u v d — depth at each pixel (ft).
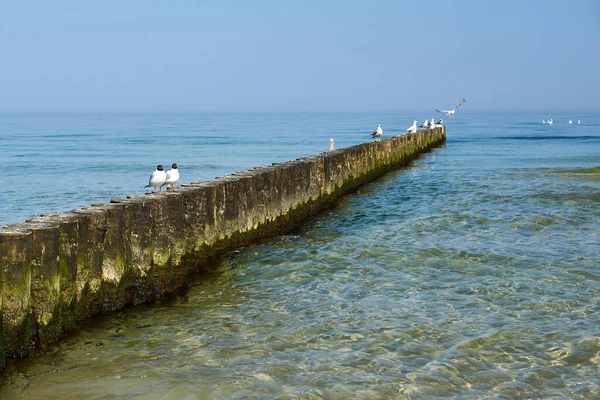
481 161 131.44
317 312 33.06
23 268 25.54
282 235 52.31
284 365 26.40
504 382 24.90
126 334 29.86
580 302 34.30
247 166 136.15
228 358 27.20
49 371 25.71
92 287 30.73
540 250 45.96
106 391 24.17
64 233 28.35
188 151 184.14
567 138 231.71
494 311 32.94
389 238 50.65
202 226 40.47
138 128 411.95
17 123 572.10
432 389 24.30
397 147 116.06
